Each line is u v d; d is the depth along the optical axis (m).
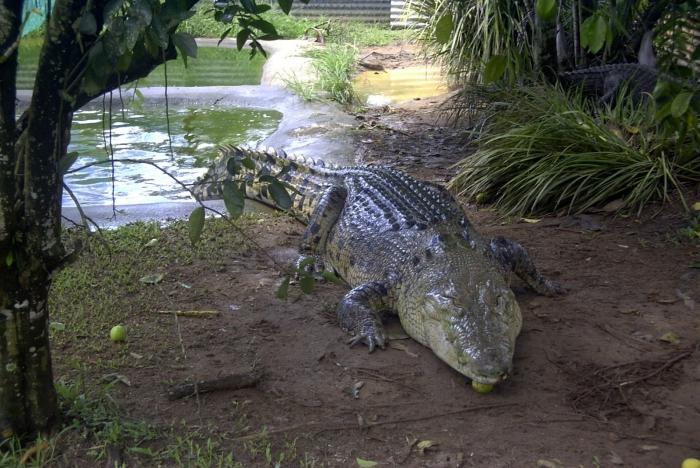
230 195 2.95
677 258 5.74
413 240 5.05
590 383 4.10
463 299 4.18
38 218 3.04
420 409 3.85
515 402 3.91
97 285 5.27
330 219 6.06
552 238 6.33
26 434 3.38
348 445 3.54
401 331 4.82
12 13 2.75
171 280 5.44
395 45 18.19
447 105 10.89
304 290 3.38
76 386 3.78
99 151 9.27
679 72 4.28
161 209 7.04
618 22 3.44
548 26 10.06
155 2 2.54
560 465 3.38
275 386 4.06
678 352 4.40
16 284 3.14
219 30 19.34
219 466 3.29
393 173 6.46
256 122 11.04
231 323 4.81
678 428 3.68
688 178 6.96
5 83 2.79
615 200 6.85
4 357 3.22
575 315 4.91
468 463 3.40
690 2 6.61
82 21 2.61
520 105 8.52
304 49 15.95
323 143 9.47
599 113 8.05
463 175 7.68
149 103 11.87
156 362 4.28
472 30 10.88
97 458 3.36
